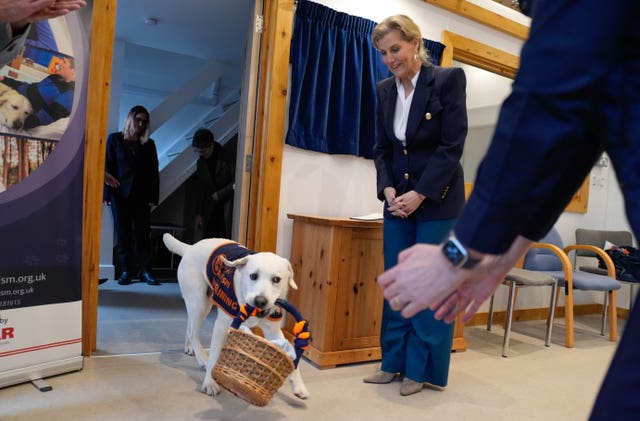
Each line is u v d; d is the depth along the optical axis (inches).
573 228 171.8
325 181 113.7
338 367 96.8
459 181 82.7
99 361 88.5
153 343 101.3
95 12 87.5
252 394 57.6
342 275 95.9
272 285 68.4
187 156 203.3
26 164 74.5
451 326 86.1
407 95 84.3
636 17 19.4
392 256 87.2
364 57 115.0
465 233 21.7
